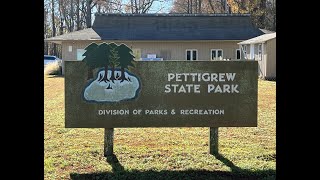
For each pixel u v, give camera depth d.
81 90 7.16
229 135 9.47
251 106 7.32
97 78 7.17
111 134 7.48
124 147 8.10
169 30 34.25
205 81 7.27
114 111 7.22
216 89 7.28
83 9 58.69
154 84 7.23
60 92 19.50
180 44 33.22
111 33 33.62
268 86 21.20
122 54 7.19
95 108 7.20
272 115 12.18
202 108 7.29
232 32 34.22
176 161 7.15
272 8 43.97
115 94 7.21
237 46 33.47
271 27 43.97
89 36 32.94
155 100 7.24
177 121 7.28
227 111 7.30
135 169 6.70
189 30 34.25
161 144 8.54
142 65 7.21
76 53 32.72
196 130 10.16
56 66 33.66
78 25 57.56
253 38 30.94
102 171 6.61
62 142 8.73
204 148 8.13
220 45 33.47
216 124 7.32
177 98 7.26
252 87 7.30
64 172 6.57
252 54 29.17
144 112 7.24
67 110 7.16
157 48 33.09
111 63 7.18
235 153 7.67
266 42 25.69
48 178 6.24
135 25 34.62
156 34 33.59
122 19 34.84
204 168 6.76
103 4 55.44
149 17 34.97
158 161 7.18
